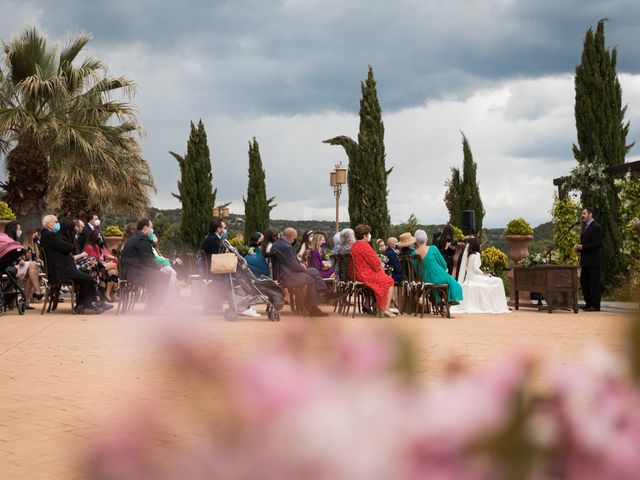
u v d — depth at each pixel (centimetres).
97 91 2128
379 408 41
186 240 3161
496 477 40
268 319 1125
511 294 1639
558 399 42
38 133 1956
